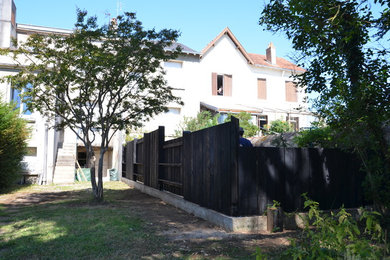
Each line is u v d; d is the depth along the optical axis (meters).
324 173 5.83
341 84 5.03
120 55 7.99
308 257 2.24
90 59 7.77
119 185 14.30
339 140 5.58
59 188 12.76
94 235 4.76
